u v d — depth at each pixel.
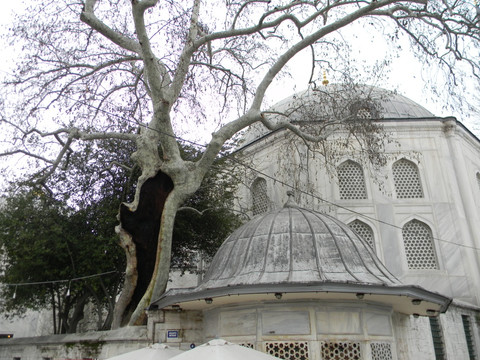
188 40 13.30
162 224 11.48
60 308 17.69
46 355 12.01
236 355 5.70
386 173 20.84
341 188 20.73
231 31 13.35
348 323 7.89
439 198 20.58
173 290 9.45
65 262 15.83
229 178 20.36
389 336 8.42
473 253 19.69
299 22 14.75
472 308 17.36
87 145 17.25
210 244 19.05
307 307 7.86
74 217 16.16
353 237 9.48
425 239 20.16
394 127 21.73
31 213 15.65
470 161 22.86
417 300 7.76
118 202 16.56
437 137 21.72
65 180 17.12
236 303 8.38
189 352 5.95
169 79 13.90
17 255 15.16
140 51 13.42
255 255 8.77
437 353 13.36
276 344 7.71
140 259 11.79
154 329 9.48
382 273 8.54
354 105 15.30
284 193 19.98
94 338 10.32
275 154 21.33
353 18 13.60
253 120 13.67
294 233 8.97
